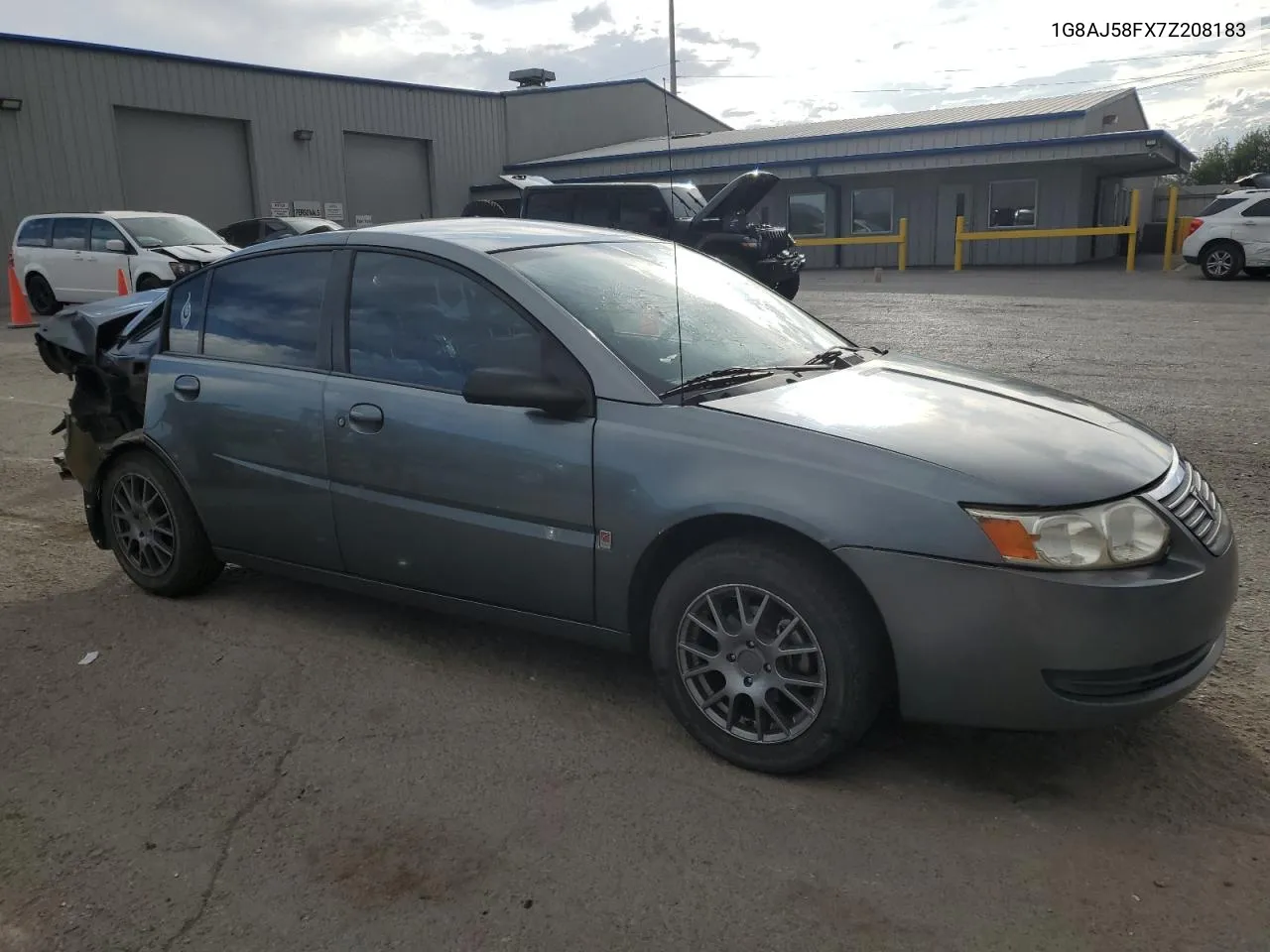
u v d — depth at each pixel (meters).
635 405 3.32
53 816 3.02
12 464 7.29
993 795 3.03
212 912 2.59
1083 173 25.75
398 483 3.76
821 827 2.89
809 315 4.46
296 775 3.21
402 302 3.87
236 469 4.24
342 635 4.27
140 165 25.50
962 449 3.02
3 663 4.04
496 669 3.93
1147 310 14.27
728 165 28.83
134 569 4.73
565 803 3.03
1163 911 2.52
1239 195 19.11
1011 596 2.79
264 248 4.32
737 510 3.04
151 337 5.31
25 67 22.95
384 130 30.39
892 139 26.62
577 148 36.16
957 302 15.97
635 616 3.41
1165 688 2.91
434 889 2.66
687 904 2.58
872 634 2.98
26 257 17.66
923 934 2.46
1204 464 6.38
